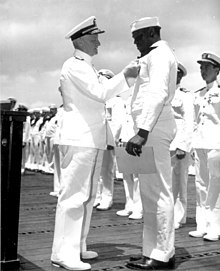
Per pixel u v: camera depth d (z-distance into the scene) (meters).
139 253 3.60
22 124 3.10
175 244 3.96
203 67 4.22
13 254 3.11
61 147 3.22
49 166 10.62
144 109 2.93
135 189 5.07
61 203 3.18
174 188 4.70
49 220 4.95
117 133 5.71
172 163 4.66
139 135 2.92
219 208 4.16
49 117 10.82
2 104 3.12
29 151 11.73
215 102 4.12
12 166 3.08
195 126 4.37
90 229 4.50
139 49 3.22
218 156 4.10
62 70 3.24
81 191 3.18
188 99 4.55
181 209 4.71
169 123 3.17
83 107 3.18
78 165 3.14
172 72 3.11
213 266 3.30
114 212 5.53
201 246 3.90
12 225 3.11
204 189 4.30
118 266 3.26
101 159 3.32
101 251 3.66
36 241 3.95
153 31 3.15
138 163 3.04
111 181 5.73
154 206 3.17
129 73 3.12
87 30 3.20
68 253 3.14
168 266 3.20
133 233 4.33
